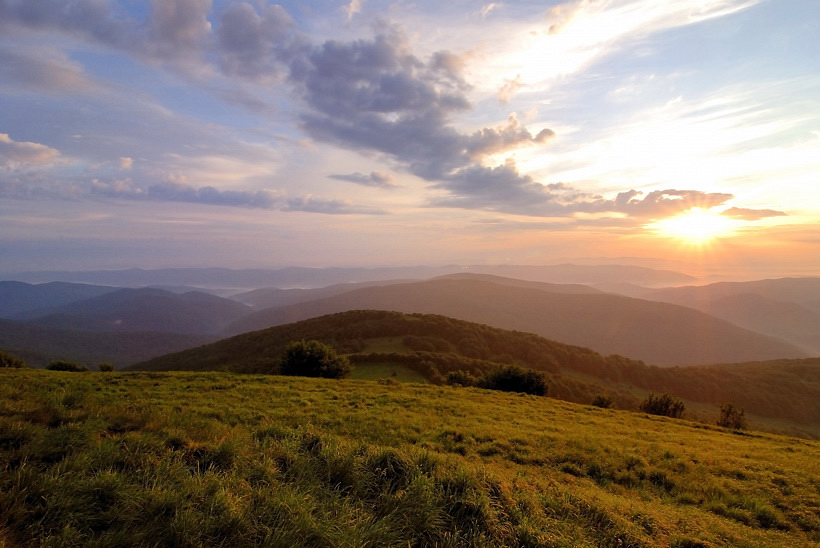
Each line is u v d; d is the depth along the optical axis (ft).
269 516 15.60
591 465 39.40
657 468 40.04
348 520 16.31
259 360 219.20
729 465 42.45
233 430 25.67
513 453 40.68
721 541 22.58
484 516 18.21
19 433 18.88
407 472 20.86
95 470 17.15
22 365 131.44
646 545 19.74
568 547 17.11
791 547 24.77
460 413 60.59
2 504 13.80
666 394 115.85
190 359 299.99
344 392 72.02
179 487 16.39
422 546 16.33
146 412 26.37
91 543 12.96
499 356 266.98
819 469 44.52
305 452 22.66
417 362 200.75
